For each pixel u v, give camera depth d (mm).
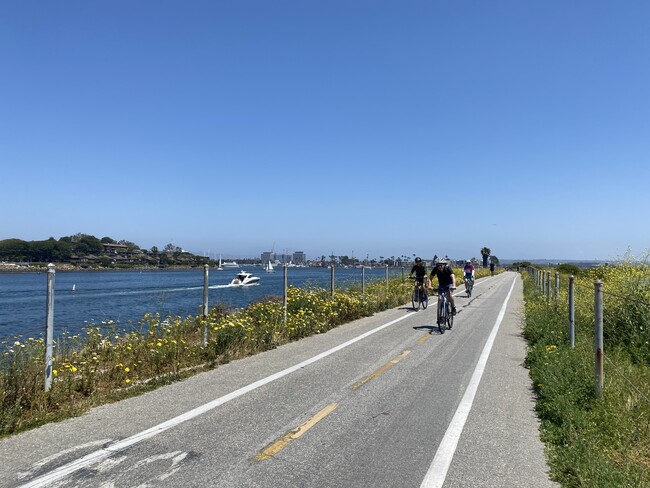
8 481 3930
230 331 9594
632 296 10461
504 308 18812
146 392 6582
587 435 4949
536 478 4199
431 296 22984
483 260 91750
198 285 67375
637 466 4316
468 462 4500
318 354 9336
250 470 4219
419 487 3994
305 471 4230
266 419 5562
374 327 13055
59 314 26234
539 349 8984
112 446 4688
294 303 14109
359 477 4141
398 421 5582
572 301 9258
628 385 6496
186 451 4605
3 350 6961
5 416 5113
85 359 7047
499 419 5734
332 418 5641
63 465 4246
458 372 8055
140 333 9055
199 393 6574
